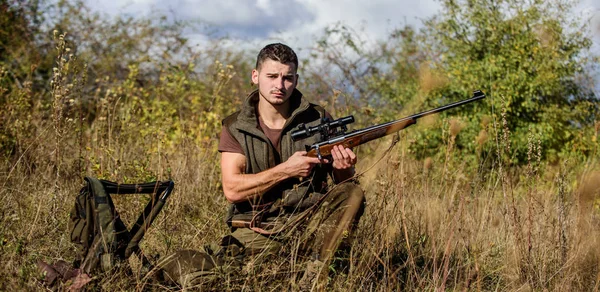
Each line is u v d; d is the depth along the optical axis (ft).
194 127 26.05
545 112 32.35
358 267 12.15
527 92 32.04
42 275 10.94
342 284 12.12
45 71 42.29
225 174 12.47
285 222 12.26
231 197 12.37
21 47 41.81
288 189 12.46
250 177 12.16
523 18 32.86
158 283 11.29
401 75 38.50
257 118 12.66
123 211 15.71
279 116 12.62
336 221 12.04
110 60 45.70
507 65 32.40
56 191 15.55
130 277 11.17
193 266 11.46
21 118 22.31
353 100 32.17
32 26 44.83
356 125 31.86
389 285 12.06
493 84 32.30
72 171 17.11
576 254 14.02
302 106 12.56
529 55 32.96
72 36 46.60
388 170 15.16
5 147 20.56
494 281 13.99
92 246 11.10
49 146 20.06
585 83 33.53
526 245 14.26
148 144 22.86
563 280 13.21
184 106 34.14
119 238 11.57
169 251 13.67
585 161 30.27
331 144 11.93
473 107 32.24
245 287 11.40
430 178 20.18
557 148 32.48
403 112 33.78
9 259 11.69
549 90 32.37
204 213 16.34
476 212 16.47
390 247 13.15
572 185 20.07
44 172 17.92
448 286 13.25
